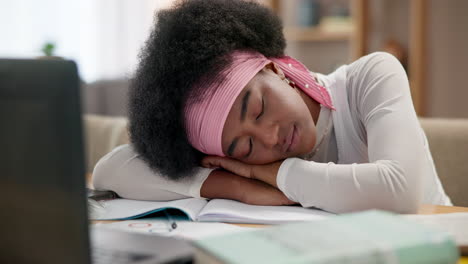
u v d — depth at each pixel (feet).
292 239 1.75
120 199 3.84
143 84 3.69
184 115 3.60
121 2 10.94
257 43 3.76
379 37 10.20
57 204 1.77
